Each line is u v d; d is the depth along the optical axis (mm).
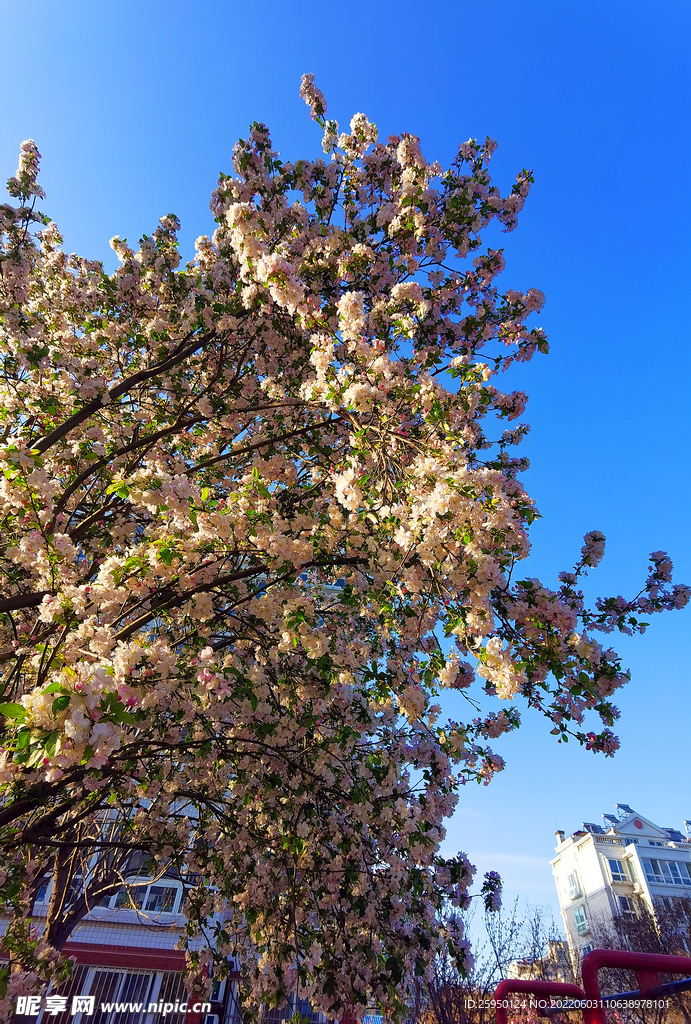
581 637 4277
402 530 3951
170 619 5527
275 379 7168
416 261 6836
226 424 7262
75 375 6527
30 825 5477
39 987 5527
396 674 5289
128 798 6461
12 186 7293
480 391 4680
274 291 4609
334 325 6301
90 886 8672
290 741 6445
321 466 6523
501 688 3639
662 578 5910
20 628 5191
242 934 7367
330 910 6445
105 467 6582
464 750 5691
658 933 26625
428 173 6965
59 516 4539
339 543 5133
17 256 6730
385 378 4324
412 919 6629
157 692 3973
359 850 6598
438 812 6293
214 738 6066
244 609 6152
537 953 13047
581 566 6051
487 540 3822
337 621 7602
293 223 7156
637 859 38969
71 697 2512
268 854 6527
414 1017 8312
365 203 7488
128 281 7695
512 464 7641
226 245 7758
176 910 13047
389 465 4559
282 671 6410
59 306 7805
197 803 7375
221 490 6641
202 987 6980
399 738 6816
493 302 7383
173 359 6941
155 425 6938
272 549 4473
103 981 11859
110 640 3471
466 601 4109
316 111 7555
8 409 5699
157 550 4027
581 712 4508
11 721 2520
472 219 7004
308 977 5867
